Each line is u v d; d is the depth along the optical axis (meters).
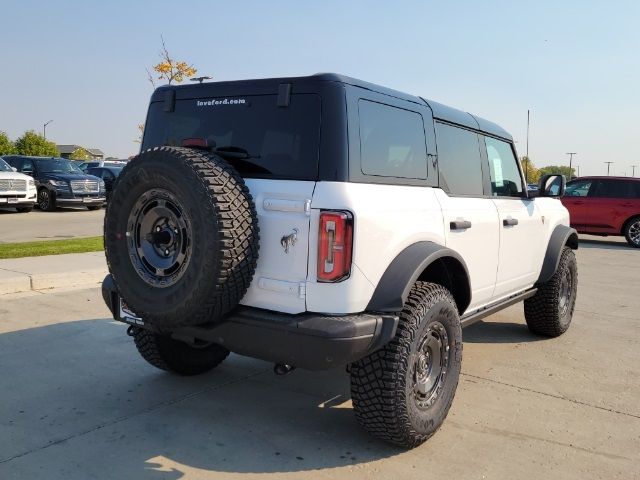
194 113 3.81
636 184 16.12
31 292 7.30
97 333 5.71
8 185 18.09
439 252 3.54
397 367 3.25
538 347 5.82
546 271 5.66
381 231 3.23
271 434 3.68
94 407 4.01
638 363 5.34
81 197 19.81
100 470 3.17
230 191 3.01
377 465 3.32
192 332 3.38
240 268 3.03
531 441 3.69
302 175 3.24
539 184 5.54
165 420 3.84
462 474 3.25
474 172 4.59
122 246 3.28
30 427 3.66
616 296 8.67
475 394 4.48
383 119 3.51
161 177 3.04
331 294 3.07
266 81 3.49
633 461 3.47
